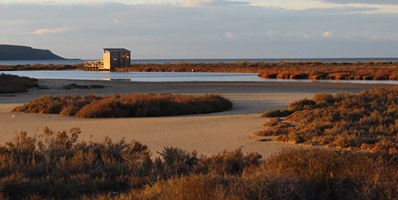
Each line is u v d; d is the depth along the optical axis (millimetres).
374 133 20406
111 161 13797
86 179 11742
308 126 22281
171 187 9859
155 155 17250
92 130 24578
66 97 38562
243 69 131125
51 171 12570
